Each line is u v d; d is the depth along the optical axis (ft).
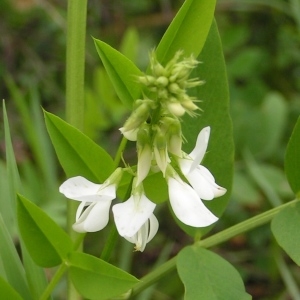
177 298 1.07
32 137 0.95
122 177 0.50
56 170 1.12
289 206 0.54
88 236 1.09
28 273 0.55
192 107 0.44
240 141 1.06
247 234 1.21
